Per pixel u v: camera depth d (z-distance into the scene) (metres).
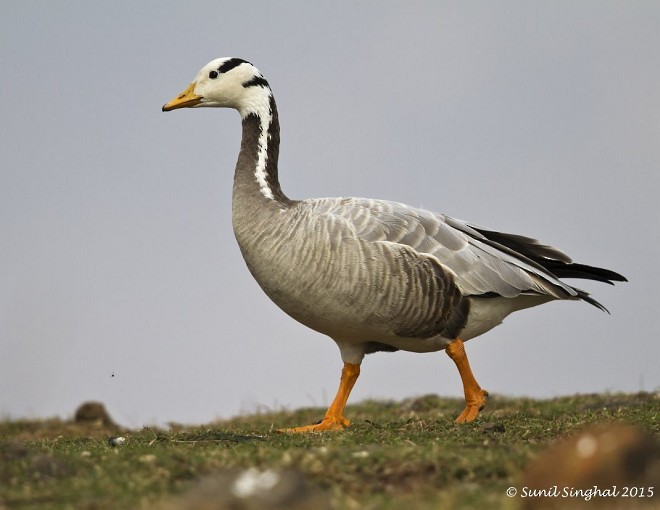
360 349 15.80
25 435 18.92
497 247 15.93
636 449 8.95
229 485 8.24
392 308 14.77
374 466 10.19
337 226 14.65
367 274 14.59
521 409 18.20
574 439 9.20
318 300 14.77
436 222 15.44
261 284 15.28
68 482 9.82
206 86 16.64
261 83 16.45
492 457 10.34
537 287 15.75
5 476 10.02
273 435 13.77
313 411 20.39
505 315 16.03
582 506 8.68
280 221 14.93
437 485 9.66
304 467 10.12
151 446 12.40
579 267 16.84
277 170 16.02
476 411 15.23
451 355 15.42
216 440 12.92
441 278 14.96
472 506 8.46
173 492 9.35
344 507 8.44
